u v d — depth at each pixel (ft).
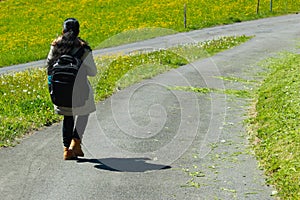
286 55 82.69
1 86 58.95
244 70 68.18
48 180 27.30
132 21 178.91
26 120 39.45
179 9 197.98
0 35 169.89
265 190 25.88
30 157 31.22
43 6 221.46
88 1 225.56
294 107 39.29
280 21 160.66
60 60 29.94
